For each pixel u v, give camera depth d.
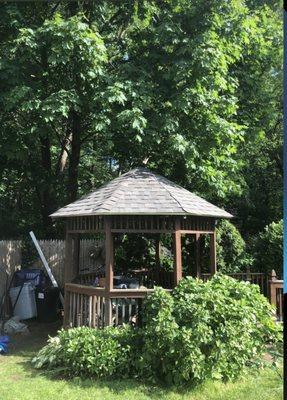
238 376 6.88
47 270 12.51
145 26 12.68
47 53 11.14
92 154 17.41
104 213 8.15
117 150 12.63
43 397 6.16
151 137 11.02
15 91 10.40
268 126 15.84
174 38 11.52
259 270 12.64
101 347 7.02
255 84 15.19
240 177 15.20
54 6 13.23
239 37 12.39
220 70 11.64
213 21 11.87
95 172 19.23
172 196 8.69
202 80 11.40
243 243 12.38
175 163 12.50
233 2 12.27
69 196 14.71
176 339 6.45
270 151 19.36
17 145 11.74
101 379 6.86
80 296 9.09
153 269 11.48
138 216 8.51
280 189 19.38
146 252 12.21
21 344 9.55
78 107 10.78
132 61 12.41
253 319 6.96
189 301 6.76
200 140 11.83
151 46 12.36
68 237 9.58
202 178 12.16
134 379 6.85
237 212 18.91
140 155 12.52
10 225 17.19
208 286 7.03
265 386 6.68
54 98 10.53
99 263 14.16
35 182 14.02
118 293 8.27
